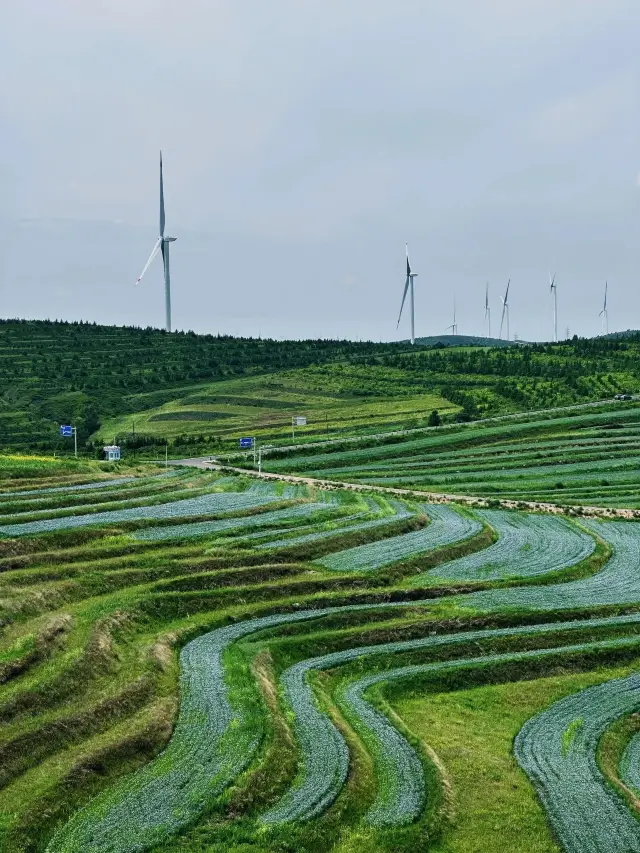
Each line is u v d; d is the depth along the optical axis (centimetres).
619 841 4034
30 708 4784
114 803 3991
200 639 6322
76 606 6662
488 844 4022
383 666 6166
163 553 8275
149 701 5116
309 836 3834
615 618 7212
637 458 16225
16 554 7875
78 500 10500
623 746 5159
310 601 7262
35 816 3806
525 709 5631
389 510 11331
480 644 6519
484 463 16588
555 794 4438
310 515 10525
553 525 11044
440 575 8400
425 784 4425
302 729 4859
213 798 4019
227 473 15675
